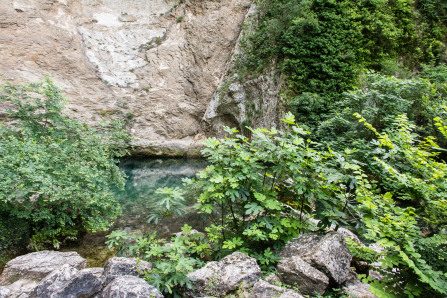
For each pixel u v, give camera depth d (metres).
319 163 3.56
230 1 14.49
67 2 12.86
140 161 13.45
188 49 14.71
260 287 2.75
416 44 11.98
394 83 7.06
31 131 5.12
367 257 3.52
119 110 13.43
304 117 10.05
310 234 3.71
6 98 5.25
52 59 12.01
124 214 6.35
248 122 12.94
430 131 7.28
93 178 4.81
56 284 2.67
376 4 11.17
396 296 2.56
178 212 3.67
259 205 3.48
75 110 12.27
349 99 8.09
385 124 6.73
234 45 14.50
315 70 10.78
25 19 11.49
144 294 2.49
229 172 3.46
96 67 13.20
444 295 2.54
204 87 14.75
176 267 2.75
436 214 3.12
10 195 3.86
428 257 2.73
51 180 4.18
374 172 4.39
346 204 3.48
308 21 10.67
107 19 13.94
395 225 2.56
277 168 3.38
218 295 2.87
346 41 10.91
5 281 3.27
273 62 12.01
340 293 3.02
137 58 14.19
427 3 12.29
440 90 9.12
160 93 14.29
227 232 4.03
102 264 4.29
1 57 10.90
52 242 4.75
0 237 4.18
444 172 3.00
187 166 12.72
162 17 14.80
